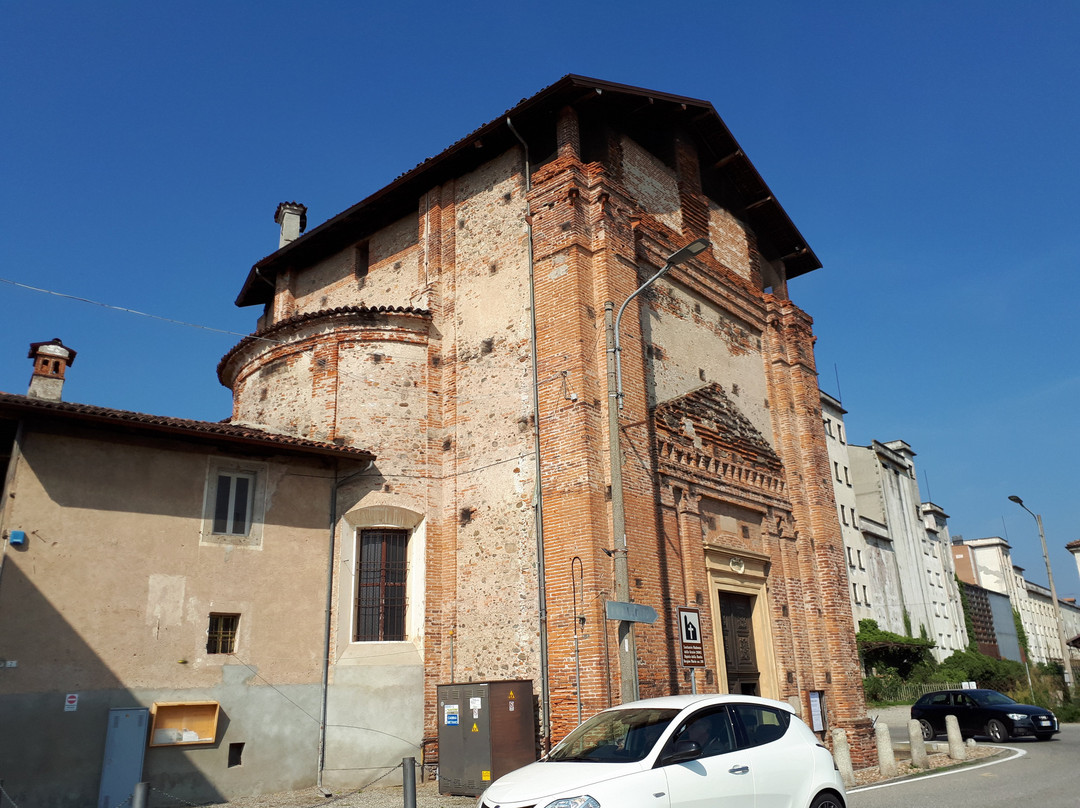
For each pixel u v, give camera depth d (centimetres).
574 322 1730
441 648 1756
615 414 1295
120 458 1537
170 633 1508
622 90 1994
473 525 1794
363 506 1792
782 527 2198
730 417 2134
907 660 5212
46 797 1323
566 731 1512
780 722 928
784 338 2497
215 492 1633
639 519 1692
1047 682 4353
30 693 1349
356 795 1503
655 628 1645
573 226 1805
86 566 1452
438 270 2083
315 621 1677
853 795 1377
